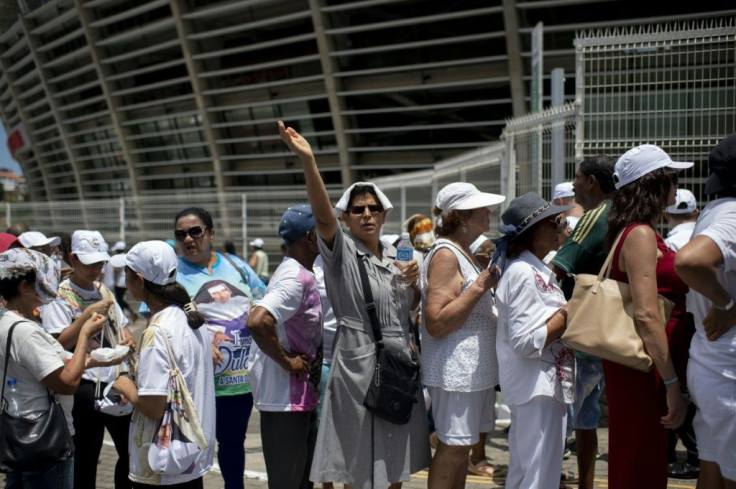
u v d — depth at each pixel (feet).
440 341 12.32
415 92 87.51
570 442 20.38
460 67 83.30
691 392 9.93
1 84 153.17
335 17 88.43
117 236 61.77
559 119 22.66
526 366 11.57
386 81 88.28
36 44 126.62
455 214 12.60
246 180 106.42
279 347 12.34
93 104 122.83
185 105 107.76
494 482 17.25
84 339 11.40
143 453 11.00
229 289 15.20
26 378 11.07
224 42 100.22
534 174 23.81
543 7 73.87
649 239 10.36
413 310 13.51
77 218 64.03
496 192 28.12
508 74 80.33
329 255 11.75
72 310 14.99
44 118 138.51
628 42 21.74
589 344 10.46
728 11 63.93
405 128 87.86
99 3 109.29
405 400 11.43
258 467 19.25
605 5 71.41
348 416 11.60
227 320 14.87
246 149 104.27
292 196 57.88
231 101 102.32
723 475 9.56
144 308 14.85
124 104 115.65
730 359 9.37
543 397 11.62
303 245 13.26
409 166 89.20
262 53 97.04
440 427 12.28
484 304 12.37
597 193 14.69
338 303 11.97
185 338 11.39
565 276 14.88
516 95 78.33
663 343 10.03
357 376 11.61
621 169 10.91
